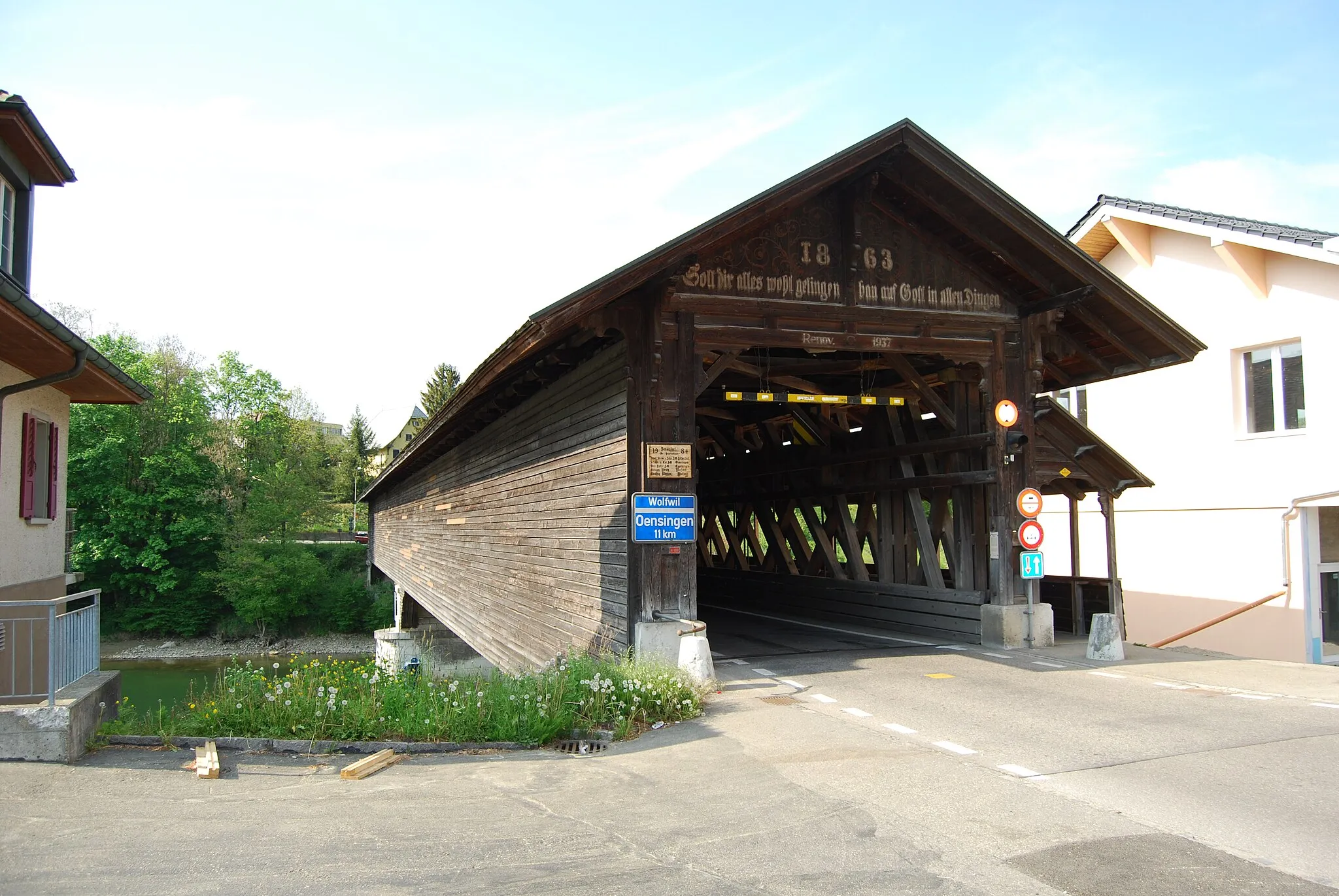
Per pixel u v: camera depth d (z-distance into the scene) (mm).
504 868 4527
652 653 9641
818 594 16922
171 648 46750
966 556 13219
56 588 10203
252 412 56250
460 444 22547
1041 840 4883
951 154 10508
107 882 4320
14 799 5656
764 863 4590
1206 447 16672
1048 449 12484
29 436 9406
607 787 6020
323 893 4199
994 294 12133
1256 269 15578
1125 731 7391
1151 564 17750
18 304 7109
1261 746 6867
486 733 7340
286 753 6914
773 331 10805
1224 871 4445
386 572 42969
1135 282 18578
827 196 11188
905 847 4805
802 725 7754
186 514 49500
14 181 11039
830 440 16203
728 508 21422
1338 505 14305
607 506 11078
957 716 8016
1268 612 15422
